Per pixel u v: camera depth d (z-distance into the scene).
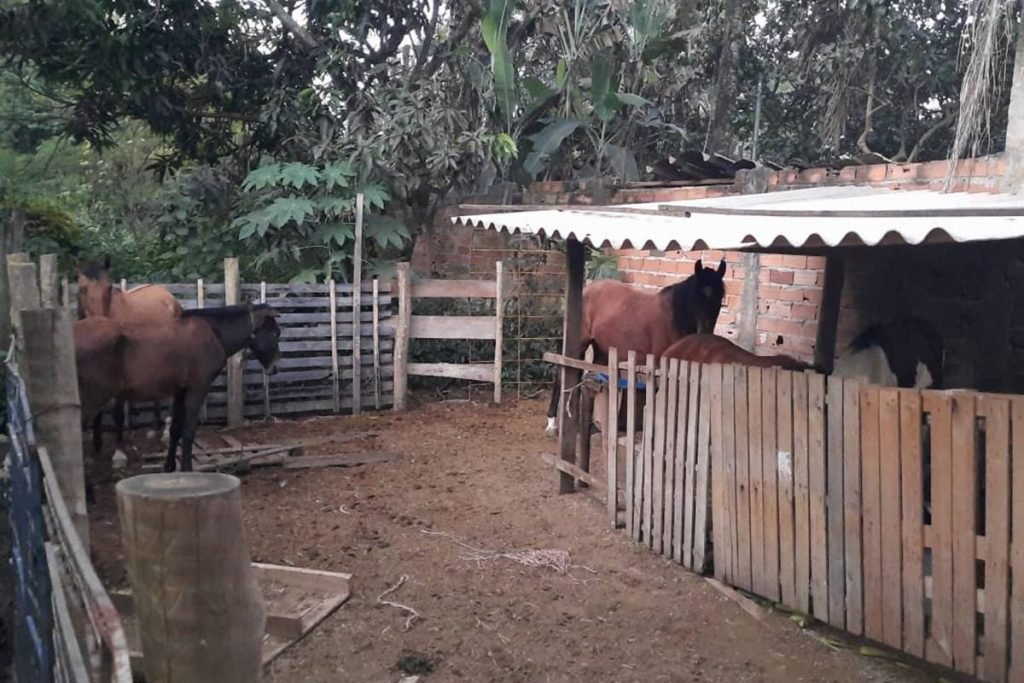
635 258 9.12
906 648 3.94
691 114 13.52
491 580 4.93
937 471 3.78
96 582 1.82
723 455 4.82
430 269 11.65
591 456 7.46
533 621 4.46
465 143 9.85
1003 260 4.72
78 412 3.30
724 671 4.01
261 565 4.82
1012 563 3.53
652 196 8.53
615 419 5.71
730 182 7.90
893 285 5.85
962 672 3.77
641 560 5.26
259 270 9.88
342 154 9.92
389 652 4.13
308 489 6.52
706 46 13.05
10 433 3.97
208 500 1.76
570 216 5.58
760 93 12.86
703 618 4.54
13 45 9.63
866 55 11.51
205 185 10.39
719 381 4.82
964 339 5.28
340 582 4.68
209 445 7.59
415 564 5.13
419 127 9.70
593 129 11.59
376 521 5.84
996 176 5.22
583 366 6.05
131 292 6.62
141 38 9.83
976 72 5.30
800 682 3.91
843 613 4.21
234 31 10.78
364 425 8.56
